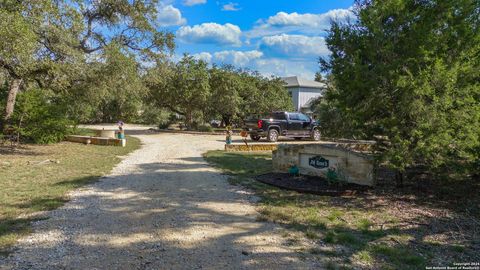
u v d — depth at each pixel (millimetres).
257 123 20234
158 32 22734
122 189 7258
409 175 8328
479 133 6312
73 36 13516
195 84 27281
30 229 4695
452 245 4531
